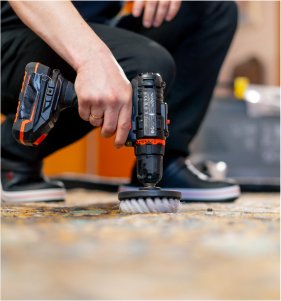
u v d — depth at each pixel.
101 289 0.38
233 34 1.41
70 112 1.22
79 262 0.47
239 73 4.00
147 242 0.56
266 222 0.72
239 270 0.44
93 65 0.88
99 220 0.75
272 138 2.93
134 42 1.14
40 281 0.40
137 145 0.88
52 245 0.54
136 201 0.87
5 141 1.33
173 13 1.25
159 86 0.88
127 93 0.87
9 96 1.25
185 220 0.75
